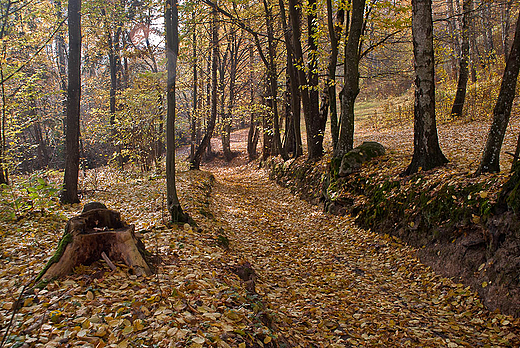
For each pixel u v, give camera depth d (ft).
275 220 34.35
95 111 56.44
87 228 14.35
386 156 32.96
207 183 48.75
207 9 41.52
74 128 32.19
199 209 30.09
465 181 20.65
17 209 23.71
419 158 26.05
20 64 43.24
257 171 74.08
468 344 13.42
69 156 32.09
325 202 35.83
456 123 56.75
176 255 16.76
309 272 21.71
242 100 92.32
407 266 21.26
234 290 13.56
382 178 28.89
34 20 50.01
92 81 70.95
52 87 64.95
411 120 76.95
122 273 13.38
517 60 18.61
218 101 85.92
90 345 9.10
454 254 18.99
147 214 27.84
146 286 12.79
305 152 56.49
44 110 68.08
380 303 17.39
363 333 14.38
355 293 18.69
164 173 50.72
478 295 16.51
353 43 33.14
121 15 49.29
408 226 23.45
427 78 25.18
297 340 12.63
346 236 27.99
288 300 17.16
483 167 20.36
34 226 22.16
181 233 20.83
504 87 19.21
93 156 78.48
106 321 10.21
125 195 37.65
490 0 40.73
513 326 13.94
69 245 13.29
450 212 20.36
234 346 9.55
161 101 45.21
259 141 112.47
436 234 20.81
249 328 10.84
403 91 119.96
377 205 27.43
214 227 25.86
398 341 13.83
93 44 63.31
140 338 9.39
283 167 55.52
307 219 34.42
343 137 35.53
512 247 15.62
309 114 46.83
